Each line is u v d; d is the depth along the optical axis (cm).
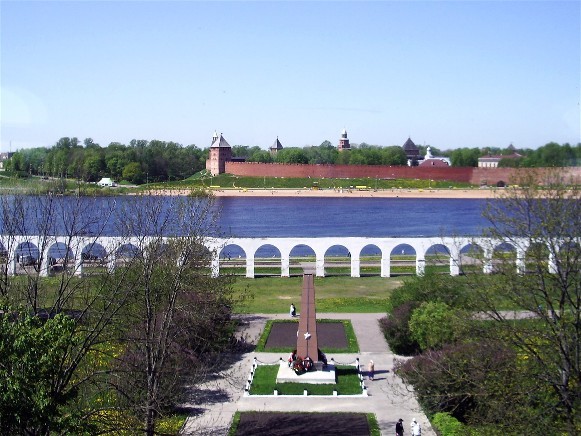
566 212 3341
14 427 2548
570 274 3303
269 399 4994
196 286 5278
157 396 3697
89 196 8094
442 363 4188
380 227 18038
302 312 5766
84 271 6094
